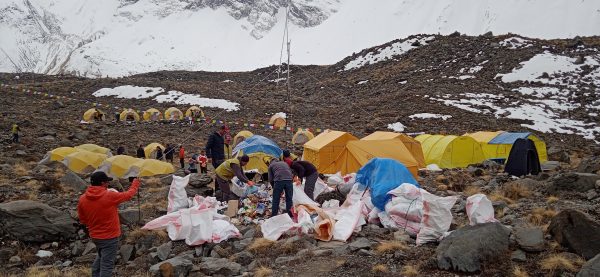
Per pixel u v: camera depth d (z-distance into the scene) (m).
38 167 16.31
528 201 10.78
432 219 8.13
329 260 7.66
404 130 35.16
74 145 24.64
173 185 10.88
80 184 13.68
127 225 10.18
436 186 13.95
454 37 78.56
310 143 18.66
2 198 11.95
